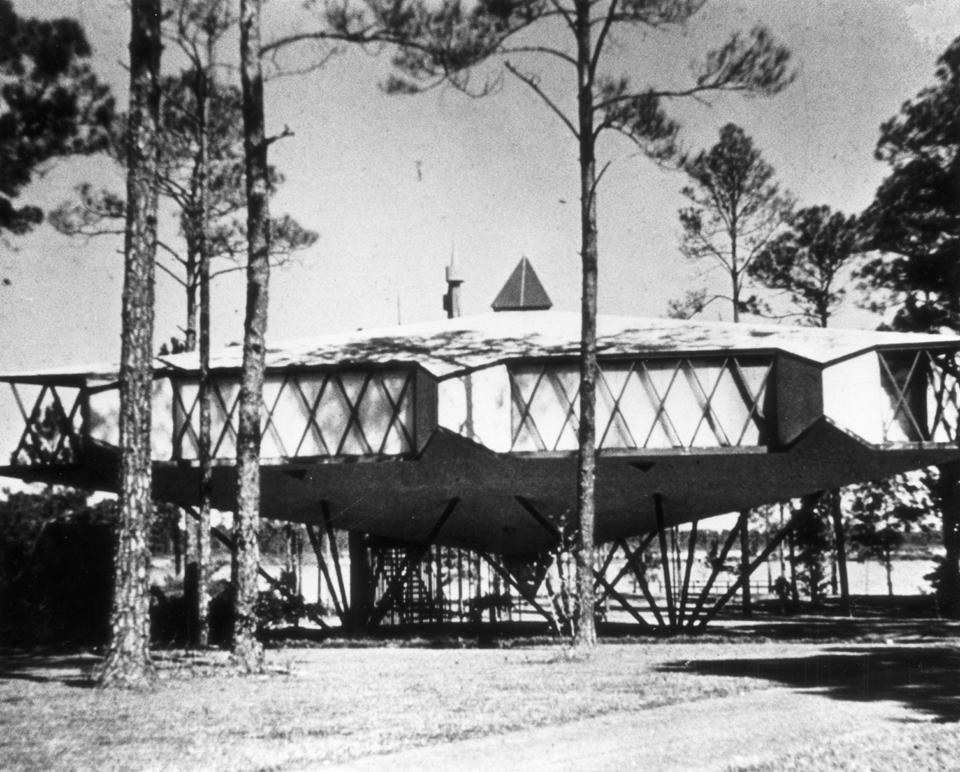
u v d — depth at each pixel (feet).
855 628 124.36
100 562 112.88
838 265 183.11
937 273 147.13
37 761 40.81
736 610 171.42
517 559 150.20
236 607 73.67
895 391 108.47
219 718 51.26
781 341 114.73
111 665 64.49
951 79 140.77
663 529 117.70
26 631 105.70
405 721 49.62
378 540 138.00
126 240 66.59
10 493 134.00
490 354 115.14
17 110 85.46
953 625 129.80
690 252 188.85
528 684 64.34
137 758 41.19
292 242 137.39
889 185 147.74
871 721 48.57
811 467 111.65
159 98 67.92
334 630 126.72
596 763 39.42
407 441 111.45
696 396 110.93
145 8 67.31
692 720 49.16
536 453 111.65
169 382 119.44
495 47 83.05
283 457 113.39
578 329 129.18
